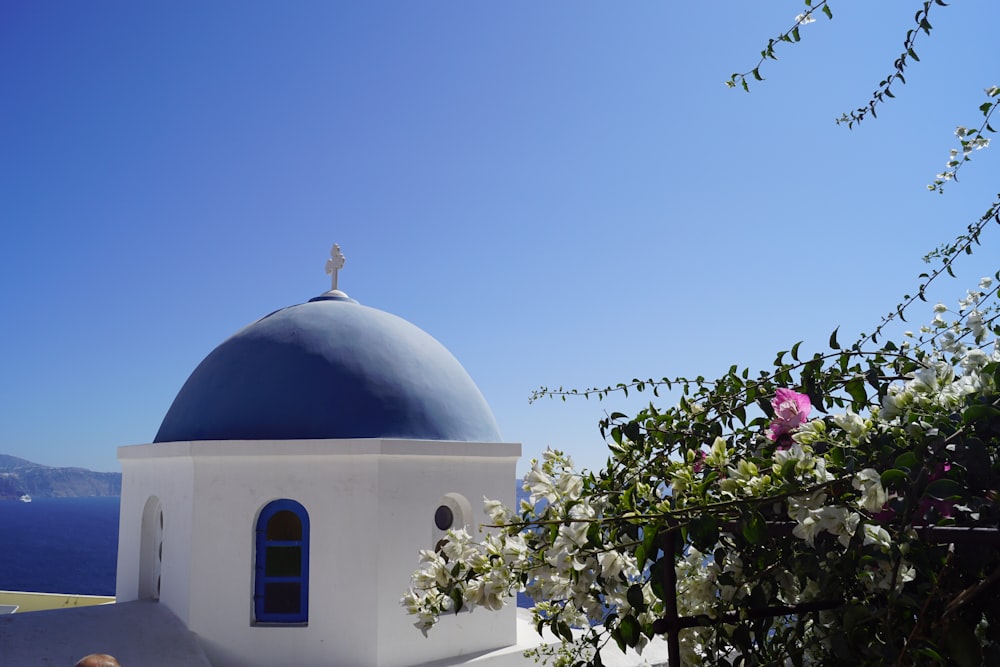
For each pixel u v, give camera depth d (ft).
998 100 7.27
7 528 603.67
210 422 28.09
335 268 34.99
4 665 21.97
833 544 5.17
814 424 5.26
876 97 8.03
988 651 4.44
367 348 29.73
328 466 26.21
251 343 30.07
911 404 5.18
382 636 24.99
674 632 5.65
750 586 5.99
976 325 6.11
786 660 6.12
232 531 25.94
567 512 5.63
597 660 5.86
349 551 25.61
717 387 7.18
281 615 25.81
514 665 27.27
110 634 24.43
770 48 7.61
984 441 5.03
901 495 4.71
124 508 30.60
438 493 27.22
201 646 25.26
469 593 6.11
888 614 4.62
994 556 4.51
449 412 29.45
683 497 5.44
